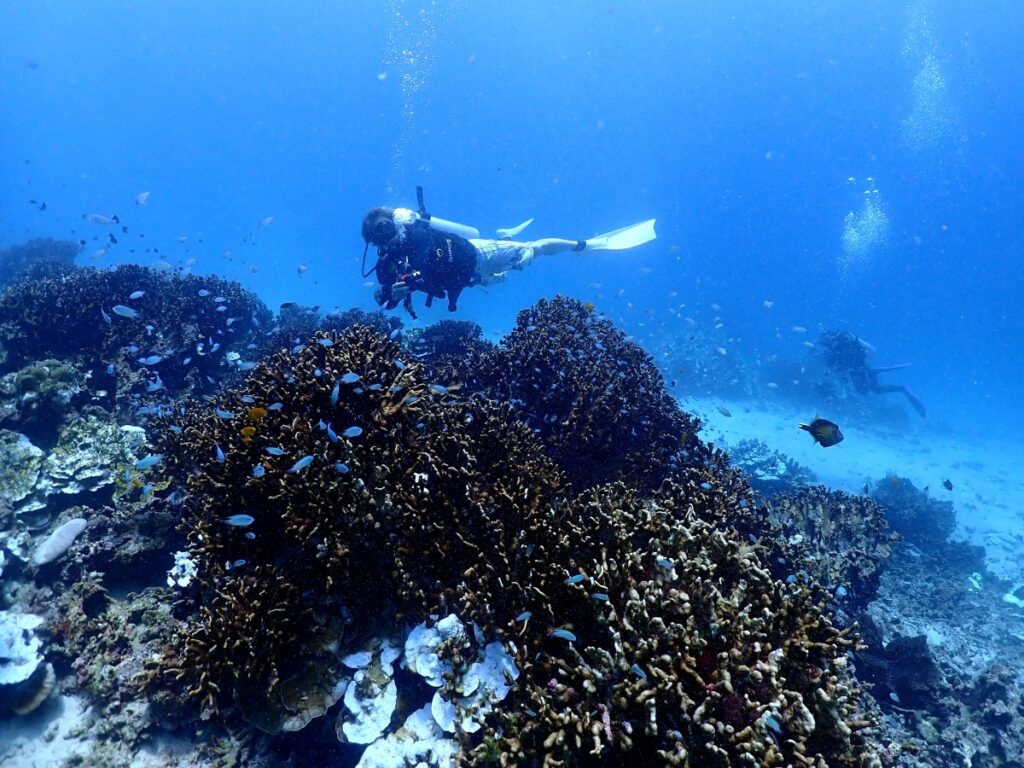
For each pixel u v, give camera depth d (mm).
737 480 7156
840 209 130500
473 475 4625
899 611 10125
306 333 11844
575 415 6684
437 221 10297
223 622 3975
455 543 4336
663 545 4246
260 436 4934
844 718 3574
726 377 31531
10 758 4246
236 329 12578
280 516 4566
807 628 3822
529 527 4230
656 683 3184
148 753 4344
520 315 9609
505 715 3527
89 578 5496
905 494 16469
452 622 3979
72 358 9555
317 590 4219
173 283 12320
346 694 3920
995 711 6820
